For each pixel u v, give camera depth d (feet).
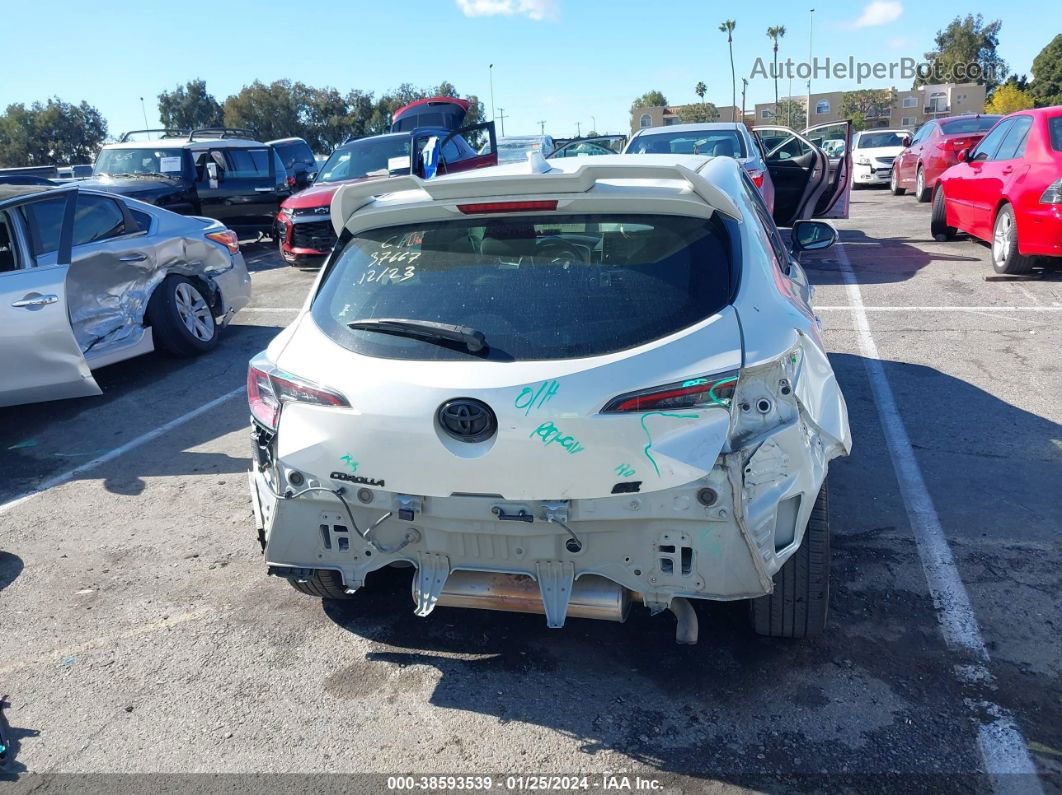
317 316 9.59
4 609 12.15
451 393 8.23
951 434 16.39
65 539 14.32
